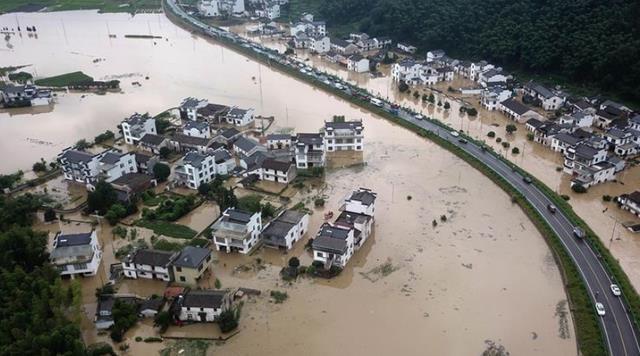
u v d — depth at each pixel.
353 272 105.50
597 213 123.31
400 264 107.19
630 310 91.50
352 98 193.62
